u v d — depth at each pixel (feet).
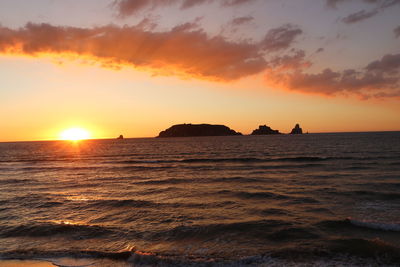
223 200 49.16
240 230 33.32
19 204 49.42
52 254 27.91
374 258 24.98
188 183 68.95
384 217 36.88
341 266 23.86
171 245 29.68
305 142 296.30
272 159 126.21
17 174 94.94
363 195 49.62
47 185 70.38
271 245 28.73
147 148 274.16
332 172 80.59
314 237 30.30
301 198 48.98
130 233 33.50
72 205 48.08
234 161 124.77
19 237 32.83
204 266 24.72
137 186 66.23
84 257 27.09
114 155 186.70
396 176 70.03
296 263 24.63
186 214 40.88
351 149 174.50
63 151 259.39
